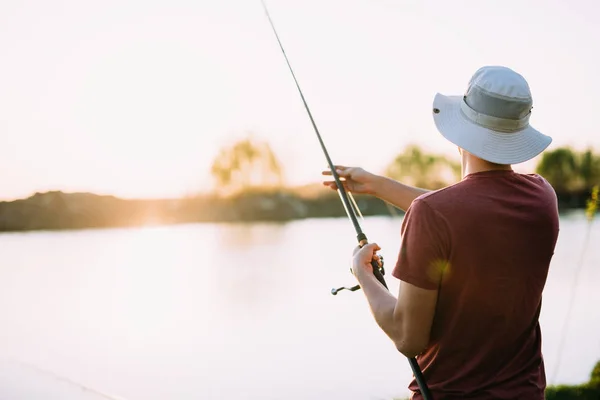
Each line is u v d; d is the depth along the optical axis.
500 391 1.49
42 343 11.20
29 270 23.27
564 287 14.18
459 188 1.48
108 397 3.97
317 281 19.36
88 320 13.80
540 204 1.51
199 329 12.64
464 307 1.46
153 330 12.69
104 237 35.81
